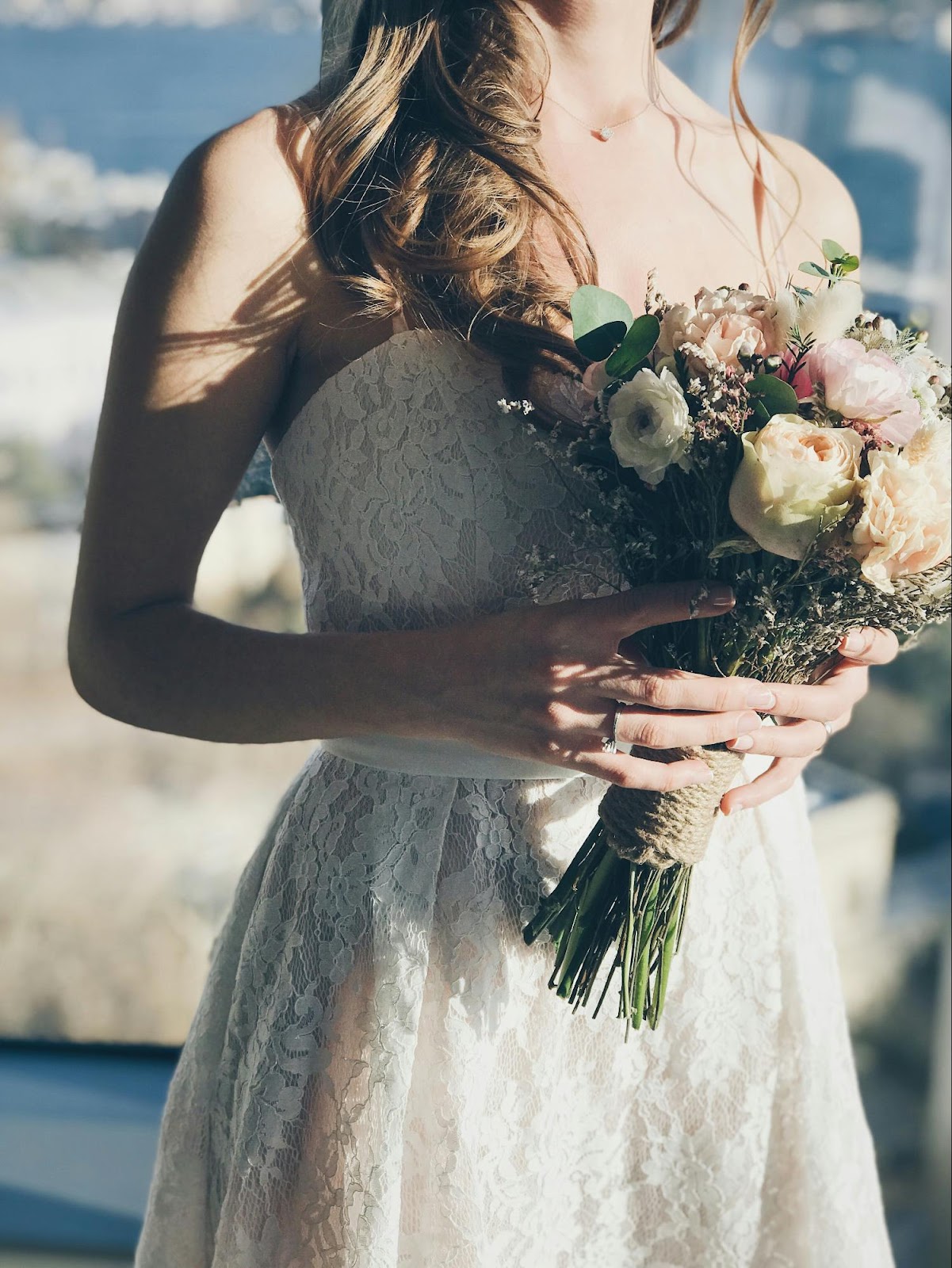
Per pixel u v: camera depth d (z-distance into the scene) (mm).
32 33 2029
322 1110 937
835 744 2080
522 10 1001
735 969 1055
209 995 1091
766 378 756
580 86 1058
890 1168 2084
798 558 760
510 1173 968
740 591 820
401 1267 943
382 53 951
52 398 2188
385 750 967
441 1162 926
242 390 925
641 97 1091
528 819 976
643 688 842
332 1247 915
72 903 2336
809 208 1188
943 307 1901
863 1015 2104
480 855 962
